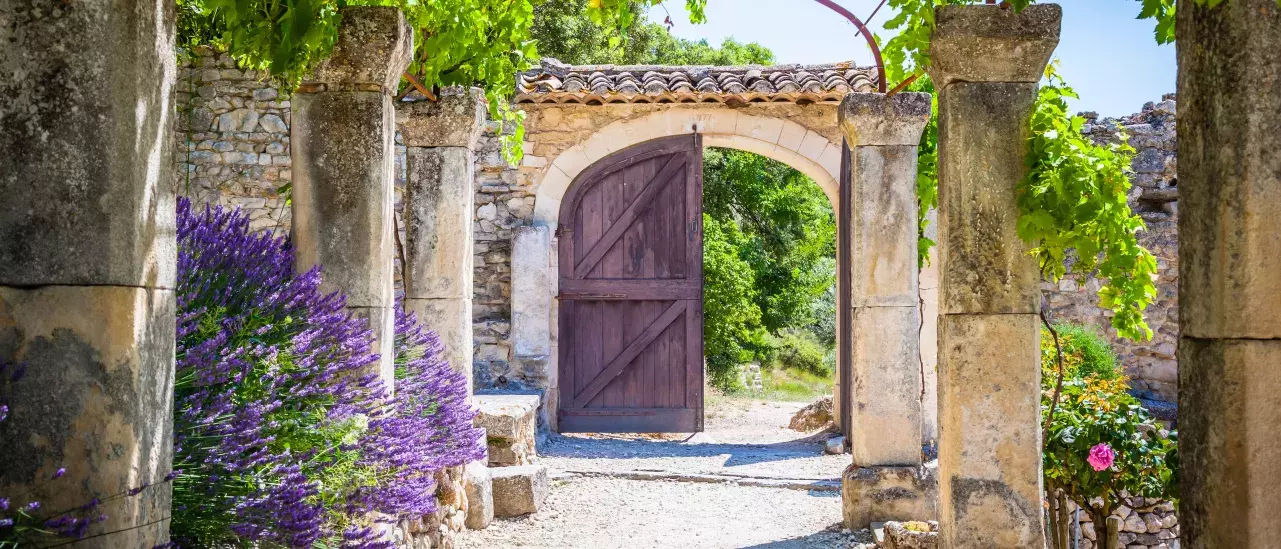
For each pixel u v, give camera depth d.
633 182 8.70
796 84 8.13
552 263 8.62
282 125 8.21
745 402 13.52
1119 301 3.41
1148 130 9.03
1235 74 2.12
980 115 3.25
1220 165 2.15
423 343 4.63
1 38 1.86
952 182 3.27
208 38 8.23
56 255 1.87
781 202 18.38
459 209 5.00
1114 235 3.14
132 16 1.91
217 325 2.70
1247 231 2.11
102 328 1.88
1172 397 8.80
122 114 1.90
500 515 5.69
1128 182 3.17
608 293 8.67
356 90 3.51
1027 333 3.26
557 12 14.91
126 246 1.90
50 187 1.86
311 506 2.64
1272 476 2.12
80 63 1.87
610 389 8.72
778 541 5.18
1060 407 3.97
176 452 2.41
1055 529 3.96
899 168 5.15
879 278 5.21
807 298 20.61
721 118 8.53
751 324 16.80
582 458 7.54
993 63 3.23
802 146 8.53
